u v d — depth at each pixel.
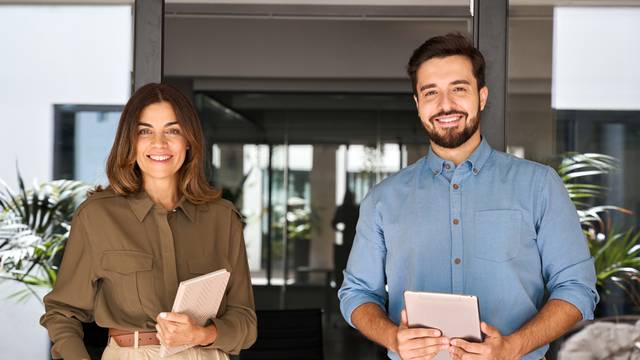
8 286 4.41
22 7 4.86
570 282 2.48
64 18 4.88
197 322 2.48
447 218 2.61
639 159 4.61
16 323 4.39
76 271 2.59
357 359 7.35
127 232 2.59
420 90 2.63
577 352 4.23
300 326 4.63
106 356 2.55
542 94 4.55
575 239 2.52
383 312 2.63
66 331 2.56
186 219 2.71
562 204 2.54
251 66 7.09
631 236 4.60
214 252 2.74
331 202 7.43
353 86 7.39
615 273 4.45
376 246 2.74
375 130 7.41
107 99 4.91
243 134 7.39
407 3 6.01
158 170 2.61
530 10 4.44
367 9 6.11
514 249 2.53
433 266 2.61
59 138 4.82
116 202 2.63
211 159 7.36
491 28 3.20
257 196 7.41
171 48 7.07
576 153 4.59
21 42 4.84
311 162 7.43
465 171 2.62
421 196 2.66
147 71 3.22
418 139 7.40
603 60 4.55
